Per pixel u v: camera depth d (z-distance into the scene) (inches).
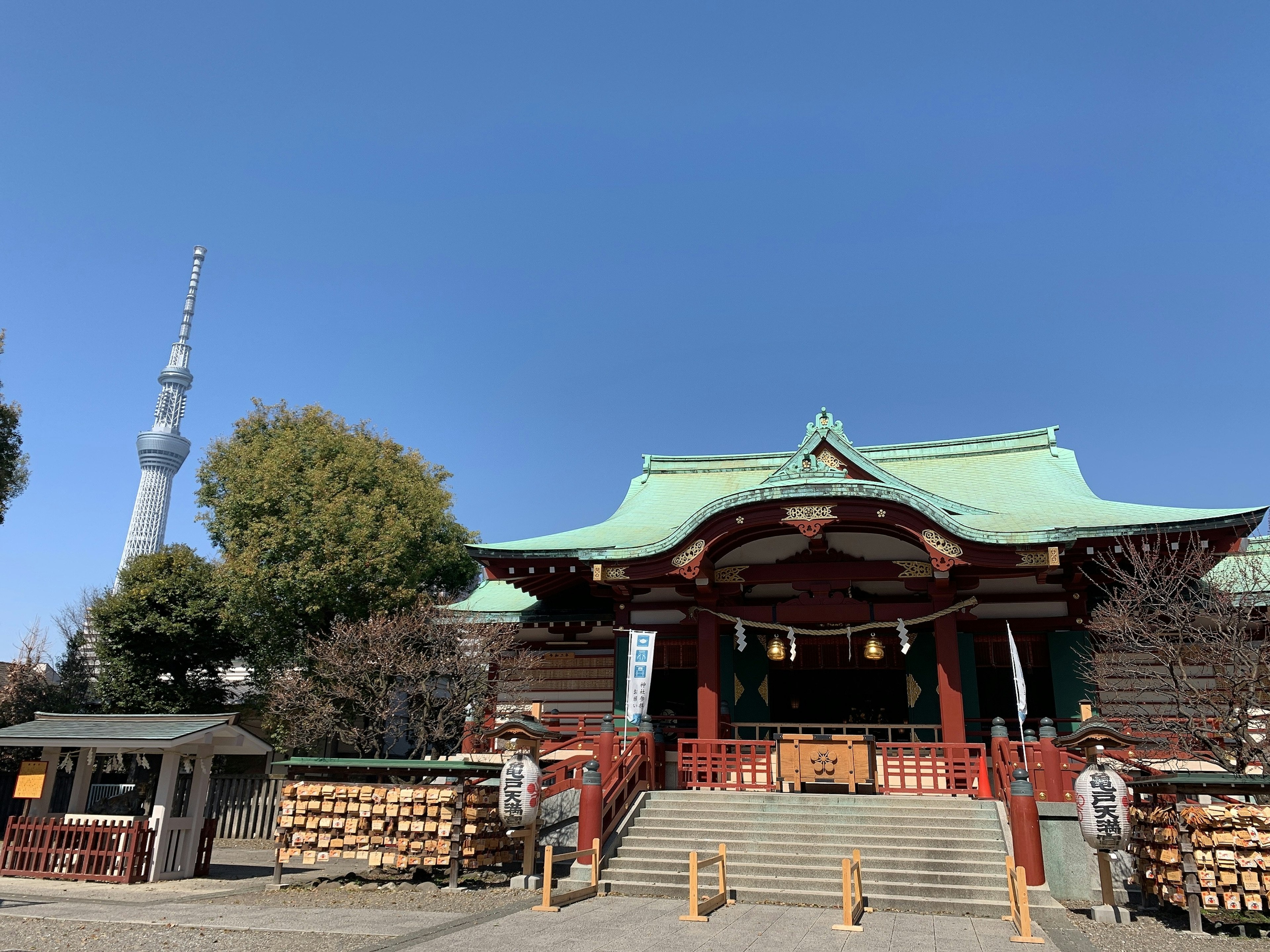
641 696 745.6
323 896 539.2
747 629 887.7
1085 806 485.1
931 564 789.9
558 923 447.5
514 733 572.7
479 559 856.9
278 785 992.9
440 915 471.8
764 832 610.5
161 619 1137.4
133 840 597.9
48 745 621.9
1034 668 815.7
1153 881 477.4
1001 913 490.0
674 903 513.7
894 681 871.7
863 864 556.1
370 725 1085.8
